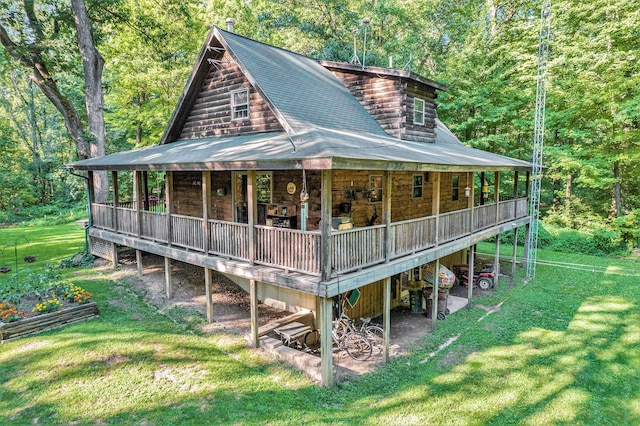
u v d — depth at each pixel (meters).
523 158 26.31
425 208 14.34
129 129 29.05
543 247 21.48
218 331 9.80
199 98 13.85
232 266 9.14
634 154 19.30
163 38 22.73
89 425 6.16
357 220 11.41
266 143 9.33
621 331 10.46
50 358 8.12
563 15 20.75
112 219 14.46
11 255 17.78
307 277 7.68
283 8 30.58
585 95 20.02
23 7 17.41
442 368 8.54
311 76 13.40
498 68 24.67
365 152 7.80
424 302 12.07
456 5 29.80
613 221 20.47
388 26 30.91
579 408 7.09
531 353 9.22
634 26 18.31
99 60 18.38
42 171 38.66
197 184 14.89
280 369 8.14
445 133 17.98
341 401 7.20
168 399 6.89
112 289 12.57
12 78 37.72
